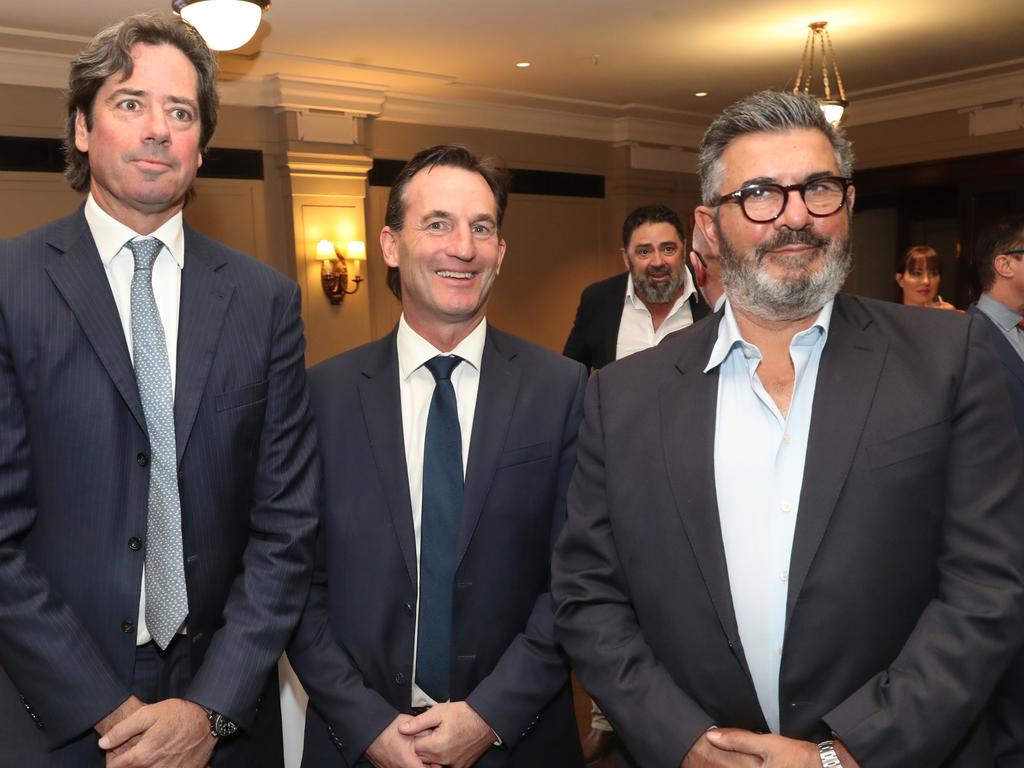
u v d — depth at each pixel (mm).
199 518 1446
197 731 1387
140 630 1434
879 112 8445
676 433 1343
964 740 1261
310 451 1609
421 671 1592
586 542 1425
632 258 3229
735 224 1287
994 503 1204
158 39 1422
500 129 8422
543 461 1637
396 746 1486
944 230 8492
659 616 1326
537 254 8914
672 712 1248
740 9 5387
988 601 1166
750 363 1328
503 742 1518
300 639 1604
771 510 1277
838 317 1338
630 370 1458
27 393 1369
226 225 6875
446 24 5539
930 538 1228
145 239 1449
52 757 1392
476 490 1583
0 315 1356
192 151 1443
